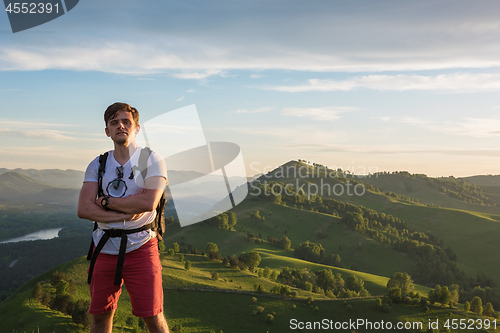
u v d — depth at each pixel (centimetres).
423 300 8175
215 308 7512
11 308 6288
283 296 8388
